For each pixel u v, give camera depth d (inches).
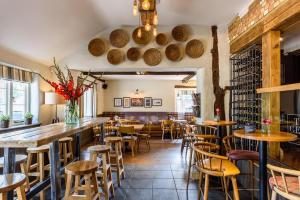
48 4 132.6
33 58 183.5
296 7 106.9
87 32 192.7
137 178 158.9
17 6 122.1
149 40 208.1
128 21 196.1
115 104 426.3
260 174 98.7
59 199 98.1
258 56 167.2
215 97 206.5
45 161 154.3
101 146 127.0
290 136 93.5
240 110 193.0
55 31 162.9
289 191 70.2
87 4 153.0
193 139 181.8
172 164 194.9
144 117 418.0
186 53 207.2
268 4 134.1
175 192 134.5
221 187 135.2
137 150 255.1
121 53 209.2
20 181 67.7
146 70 226.5
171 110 426.0
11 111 180.4
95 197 94.6
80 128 113.1
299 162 122.8
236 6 166.1
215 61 207.0
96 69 216.2
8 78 166.1
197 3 161.3
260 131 109.4
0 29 131.7
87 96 346.3
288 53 206.7
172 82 429.1
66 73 208.7
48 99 197.2
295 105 169.8
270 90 134.0
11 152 83.4
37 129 104.0
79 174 86.4
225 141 132.5
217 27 208.1
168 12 177.0
